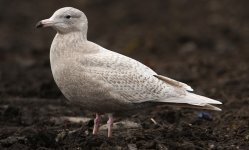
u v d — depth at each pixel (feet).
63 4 104.99
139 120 43.29
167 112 44.65
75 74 36.32
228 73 64.28
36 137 35.88
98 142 35.40
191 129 39.86
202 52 78.54
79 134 37.37
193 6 103.24
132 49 79.36
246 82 59.11
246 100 50.72
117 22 96.48
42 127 41.91
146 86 36.88
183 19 96.32
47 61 70.38
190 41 83.30
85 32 37.96
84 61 36.47
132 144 35.63
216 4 103.24
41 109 48.26
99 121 38.22
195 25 92.38
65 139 36.91
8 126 43.16
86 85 36.27
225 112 46.26
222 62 70.44
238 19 94.99
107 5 105.19
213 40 83.61
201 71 65.77
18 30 92.17
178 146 35.09
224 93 54.80
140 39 83.51
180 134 38.01
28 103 50.62
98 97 36.42
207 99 36.81
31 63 70.64
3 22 95.66
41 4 105.19
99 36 88.69
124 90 36.50
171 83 37.70
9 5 103.50
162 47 80.74
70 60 36.58
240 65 68.03
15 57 75.56
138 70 37.19
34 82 60.18
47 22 37.27
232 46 80.94
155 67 68.69
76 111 47.50
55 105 50.24
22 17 98.07
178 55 76.95
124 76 36.60
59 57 36.96
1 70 67.26
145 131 39.40
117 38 86.79
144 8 103.09
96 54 37.01
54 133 37.01
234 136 39.27
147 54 77.77
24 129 40.70
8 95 54.65
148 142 36.09
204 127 41.70
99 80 36.09
